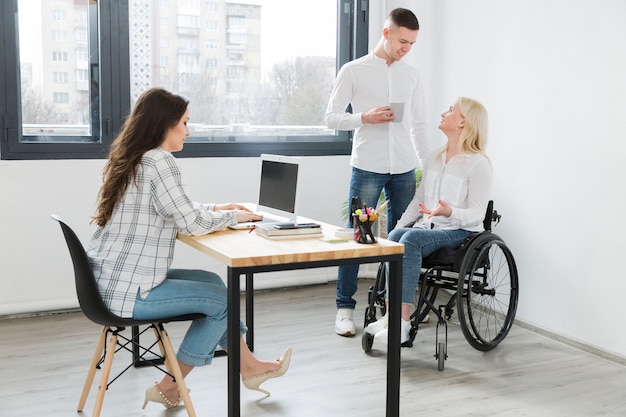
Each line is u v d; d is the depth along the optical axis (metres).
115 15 4.01
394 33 3.53
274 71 4.52
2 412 2.65
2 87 3.80
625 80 3.17
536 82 3.68
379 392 2.88
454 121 3.36
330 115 3.63
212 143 4.32
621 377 3.07
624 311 3.23
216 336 2.51
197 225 2.47
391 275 2.47
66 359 3.25
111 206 2.42
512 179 3.88
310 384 2.96
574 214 3.48
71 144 3.97
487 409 2.71
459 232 3.30
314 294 4.47
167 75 4.22
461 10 4.22
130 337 3.53
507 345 3.51
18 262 3.90
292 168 2.65
